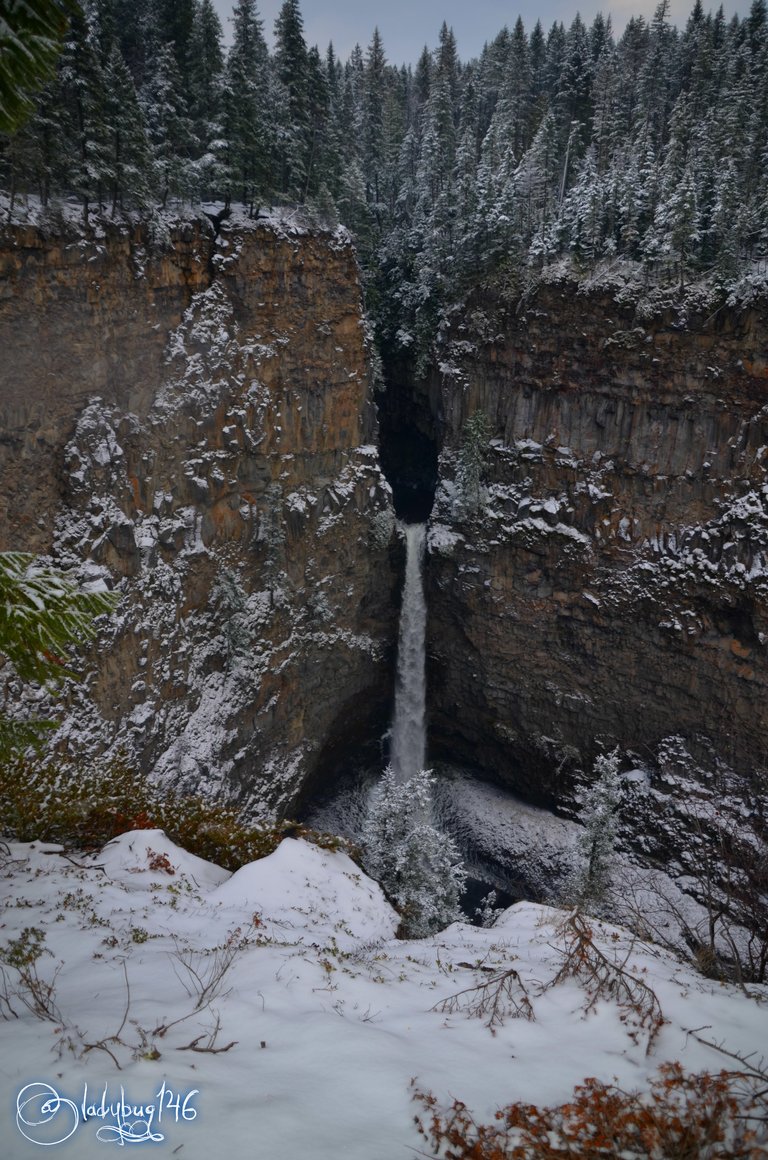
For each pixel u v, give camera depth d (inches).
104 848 543.5
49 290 1020.5
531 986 288.0
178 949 338.0
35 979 280.2
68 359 1065.5
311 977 285.4
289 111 1667.1
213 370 1352.1
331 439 1686.8
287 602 1603.1
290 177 1667.1
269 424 1496.1
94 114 1041.5
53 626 241.4
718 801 1611.7
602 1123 187.8
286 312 1504.7
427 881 1146.0
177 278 1288.1
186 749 1285.7
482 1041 235.9
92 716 1041.5
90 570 1071.6
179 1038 219.8
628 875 1616.6
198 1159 158.4
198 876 550.3
